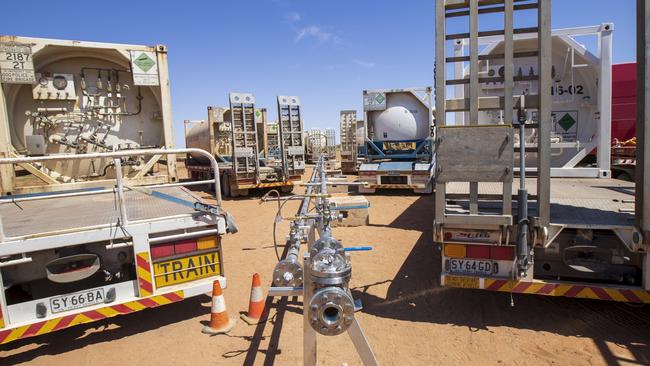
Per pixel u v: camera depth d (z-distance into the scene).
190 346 3.91
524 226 3.69
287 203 12.90
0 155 5.98
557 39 7.02
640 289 3.59
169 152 4.11
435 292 5.05
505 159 3.71
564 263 3.95
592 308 4.46
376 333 4.05
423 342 3.85
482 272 3.99
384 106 13.99
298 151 14.34
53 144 6.64
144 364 3.62
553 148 7.52
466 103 3.97
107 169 6.98
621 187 6.23
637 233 3.54
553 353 3.57
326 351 3.73
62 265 3.63
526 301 4.70
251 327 4.27
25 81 5.98
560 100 7.38
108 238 3.81
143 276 3.97
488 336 3.92
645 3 3.36
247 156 13.69
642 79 3.46
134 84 6.66
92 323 4.50
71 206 5.25
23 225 4.03
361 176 13.91
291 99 14.22
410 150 14.20
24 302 3.58
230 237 8.42
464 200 4.96
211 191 16.69
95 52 6.58
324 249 2.59
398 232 8.23
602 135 7.05
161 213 4.43
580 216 4.09
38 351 3.92
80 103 6.73
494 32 3.78
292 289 2.89
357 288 5.26
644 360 3.41
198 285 4.21
